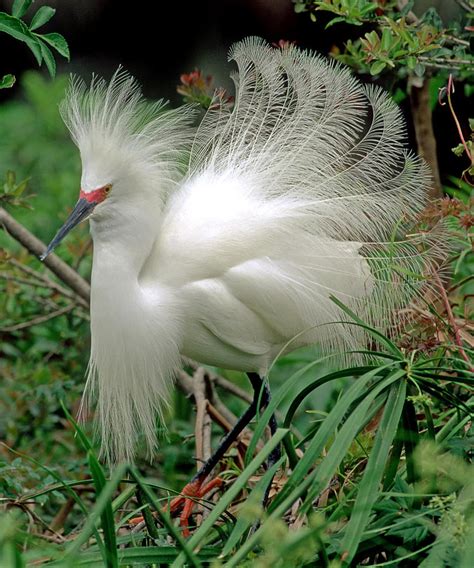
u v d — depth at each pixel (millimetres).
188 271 5398
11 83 5098
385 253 5559
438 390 4344
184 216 5527
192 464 7258
